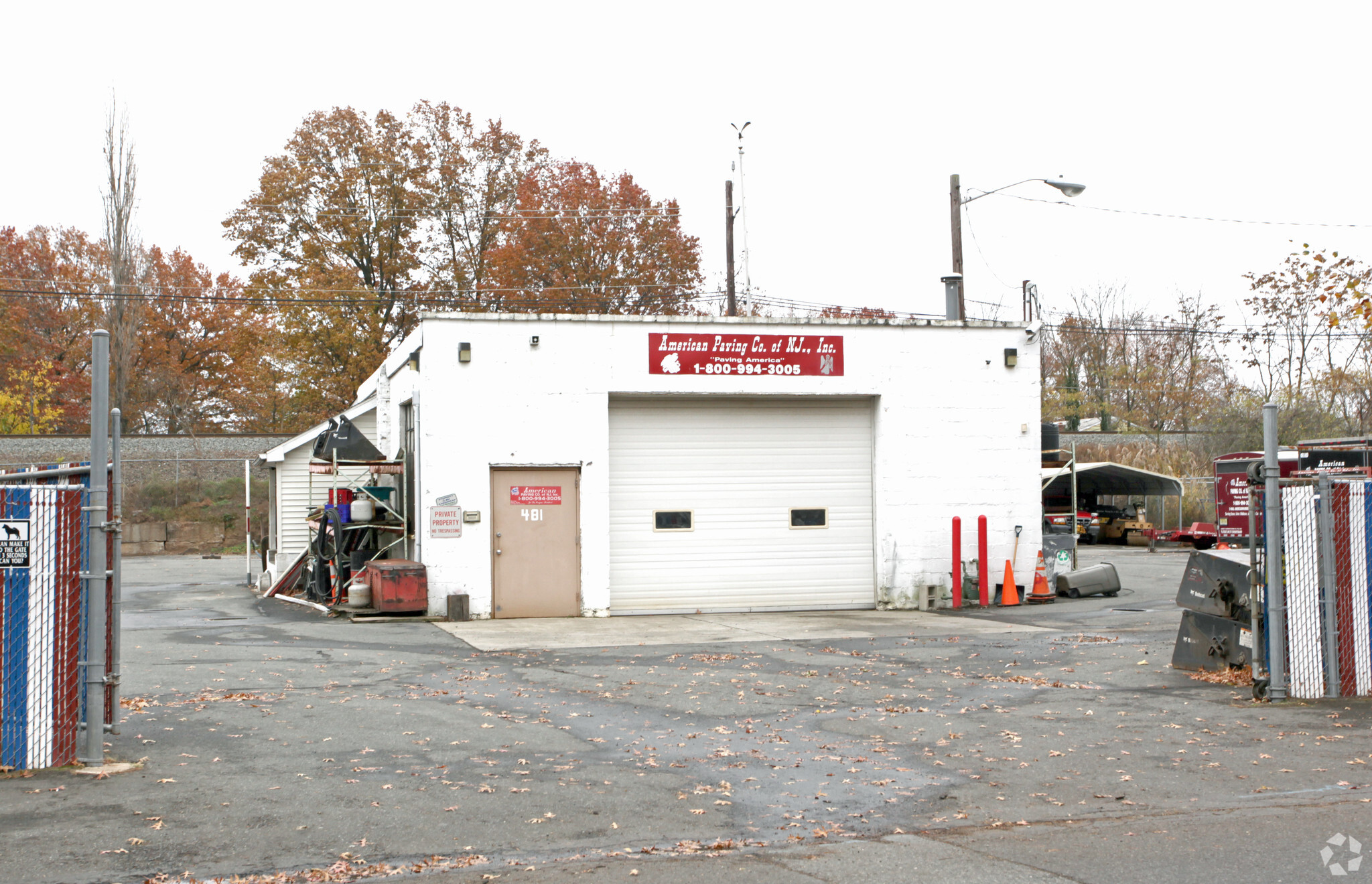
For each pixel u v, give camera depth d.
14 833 6.48
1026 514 21.30
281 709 10.34
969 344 21.12
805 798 7.61
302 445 25.75
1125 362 65.06
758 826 6.93
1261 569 11.38
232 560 37.06
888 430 20.72
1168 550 38.75
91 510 8.04
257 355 48.94
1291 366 47.72
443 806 7.22
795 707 10.95
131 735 9.14
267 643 15.27
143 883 5.73
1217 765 8.52
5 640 7.83
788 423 20.75
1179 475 48.56
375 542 20.77
